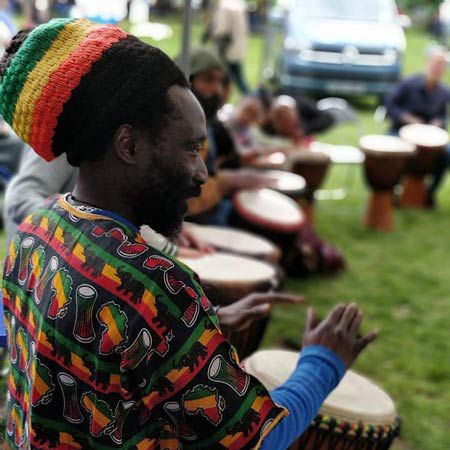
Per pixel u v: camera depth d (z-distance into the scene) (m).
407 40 20.34
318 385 1.27
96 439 1.05
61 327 1.05
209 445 1.06
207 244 2.88
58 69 1.02
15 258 1.20
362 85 10.80
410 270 5.07
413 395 3.33
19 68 1.05
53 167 2.07
